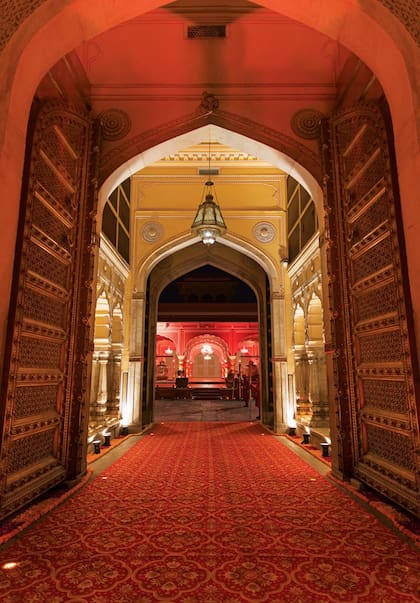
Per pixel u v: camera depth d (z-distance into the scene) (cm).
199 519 264
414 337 264
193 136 455
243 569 194
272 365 797
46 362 325
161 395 1667
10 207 256
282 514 275
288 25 448
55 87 363
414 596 170
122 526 252
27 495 272
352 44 307
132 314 771
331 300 386
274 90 441
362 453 346
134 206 812
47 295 326
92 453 506
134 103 440
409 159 264
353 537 234
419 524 245
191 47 448
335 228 393
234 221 790
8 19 242
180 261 891
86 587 177
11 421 259
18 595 170
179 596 169
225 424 843
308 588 176
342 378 370
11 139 255
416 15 247
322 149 411
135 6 300
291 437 662
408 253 267
